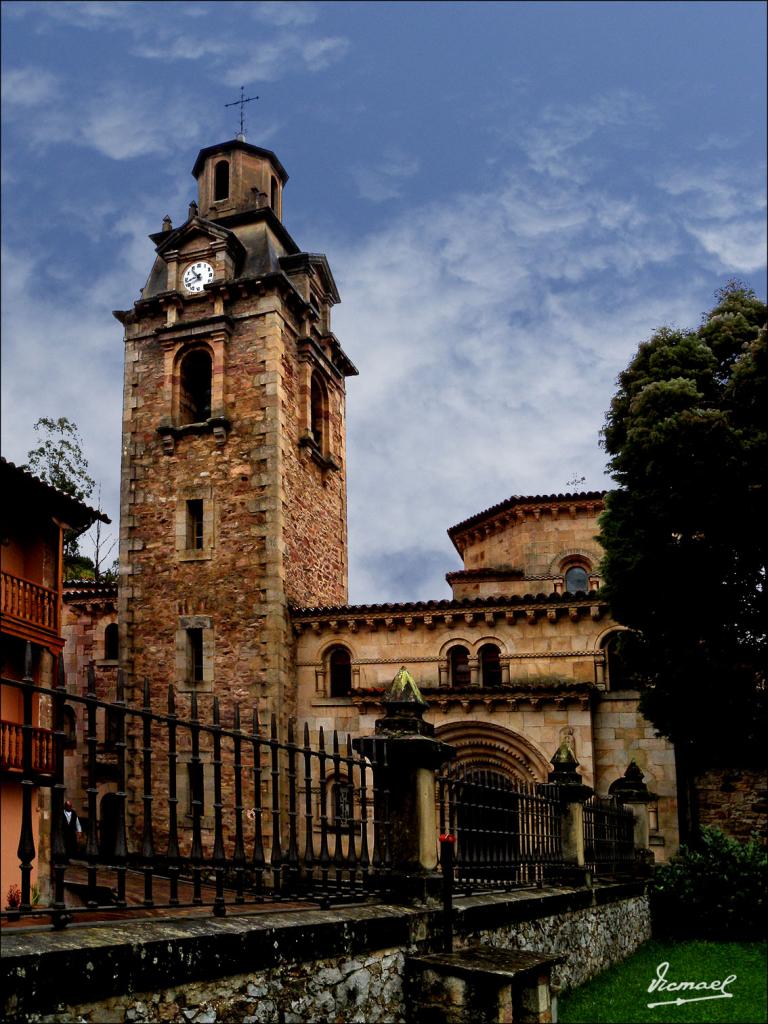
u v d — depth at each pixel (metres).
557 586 33.81
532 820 13.23
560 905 12.93
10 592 19.12
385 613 29.34
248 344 32.09
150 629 30.77
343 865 8.71
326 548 34.25
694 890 18.75
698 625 23.64
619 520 25.06
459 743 27.25
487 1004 8.36
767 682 23.61
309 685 29.91
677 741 24.19
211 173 35.59
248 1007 6.51
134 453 32.41
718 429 22.66
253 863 7.38
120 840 6.24
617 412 26.36
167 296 32.66
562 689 26.67
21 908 5.48
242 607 29.91
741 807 27.31
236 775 7.32
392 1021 8.29
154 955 5.76
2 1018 4.73
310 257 35.06
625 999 12.16
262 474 30.81
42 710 19.72
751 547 23.28
